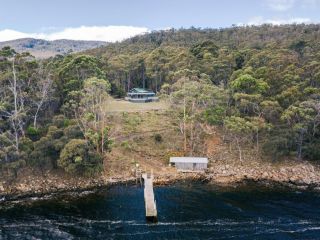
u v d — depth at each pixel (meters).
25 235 51.47
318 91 90.06
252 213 60.03
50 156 76.12
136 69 150.00
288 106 90.50
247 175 80.31
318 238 50.59
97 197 67.50
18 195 67.94
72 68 104.88
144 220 57.03
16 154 71.94
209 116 88.44
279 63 113.88
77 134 78.38
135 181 76.44
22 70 94.12
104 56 192.75
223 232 52.62
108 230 53.31
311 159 85.88
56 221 56.50
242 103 89.50
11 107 84.69
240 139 93.75
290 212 60.56
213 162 85.81
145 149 90.19
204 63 131.75
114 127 97.50
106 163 82.00
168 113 105.31
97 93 84.44
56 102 94.50
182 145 92.62
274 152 83.94
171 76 124.50
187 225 55.06
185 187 73.50
